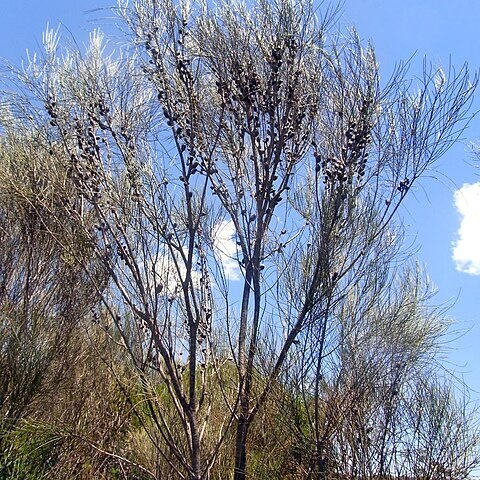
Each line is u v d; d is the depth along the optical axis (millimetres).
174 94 6883
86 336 7707
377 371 6641
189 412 6383
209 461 6355
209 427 6789
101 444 7043
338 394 6602
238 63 6887
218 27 6977
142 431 7652
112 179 6832
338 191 6727
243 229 6961
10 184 7375
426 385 6770
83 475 7059
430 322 6863
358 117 6875
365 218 6770
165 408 7102
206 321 6773
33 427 6777
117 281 6496
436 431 6629
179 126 6680
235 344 6883
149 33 6945
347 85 6973
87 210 7512
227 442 6832
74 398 7488
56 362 7438
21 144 7574
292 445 6512
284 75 6969
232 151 6973
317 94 6969
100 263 7312
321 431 6598
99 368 7660
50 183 7223
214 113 7078
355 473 6406
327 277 6633
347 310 6719
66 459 7074
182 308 6777
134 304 6758
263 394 6555
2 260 7562
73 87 7016
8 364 7109
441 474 6520
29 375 7098
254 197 7035
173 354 6520
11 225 7664
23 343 7203
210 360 6910
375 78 6961
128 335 7465
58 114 7039
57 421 7102
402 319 6773
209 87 7152
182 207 7000
